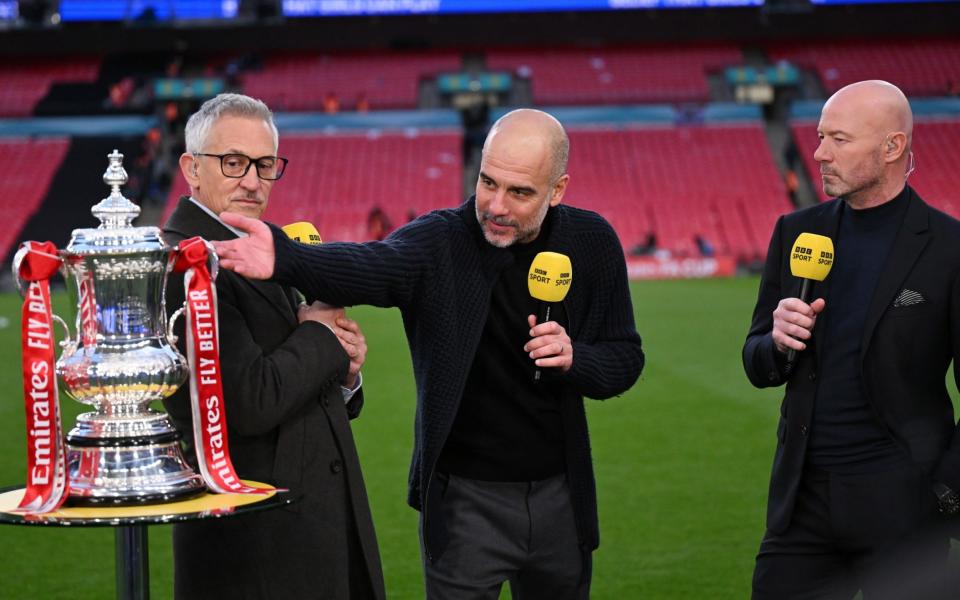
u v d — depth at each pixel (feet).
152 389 8.91
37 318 8.30
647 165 93.30
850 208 11.91
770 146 97.71
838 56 106.22
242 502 8.64
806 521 11.74
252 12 99.71
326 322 10.57
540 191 10.48
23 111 96.73
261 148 10.83
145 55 103.30
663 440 28.94
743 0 97.25
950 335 11.43
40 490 8.31
